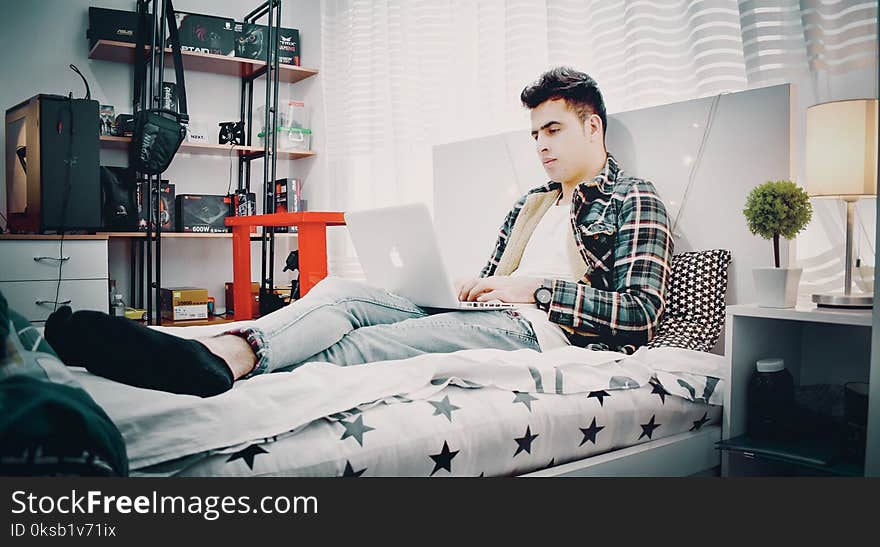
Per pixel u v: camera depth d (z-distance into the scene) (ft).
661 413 4.51
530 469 3.81
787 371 4.77
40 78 11.15
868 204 5.16
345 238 12.34
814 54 5.37
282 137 12.70
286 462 2.92
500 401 3.80
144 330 3.30
